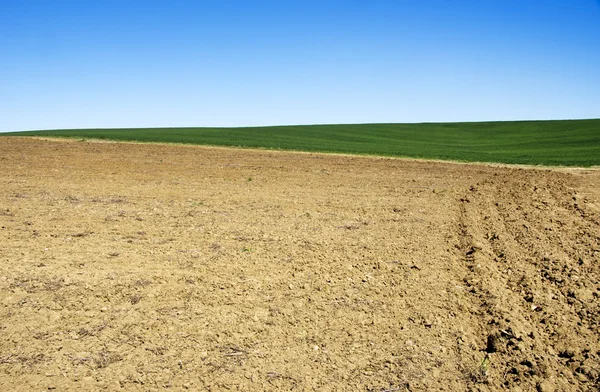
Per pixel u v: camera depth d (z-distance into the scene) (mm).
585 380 4367
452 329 5258
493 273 6945
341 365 4516
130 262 6957
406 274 6832
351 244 8273
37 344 4656
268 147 32375
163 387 4098
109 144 29609
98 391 4016
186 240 8273
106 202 11648
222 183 15602
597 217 10969
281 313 5492
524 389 4234
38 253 7238
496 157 30203
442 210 11531
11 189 13172
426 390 4195
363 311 5625
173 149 27812
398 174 19219
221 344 4789
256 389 4121
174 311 5426
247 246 7988
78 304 5500
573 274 6895
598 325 5344
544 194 14289
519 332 5141
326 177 17812
